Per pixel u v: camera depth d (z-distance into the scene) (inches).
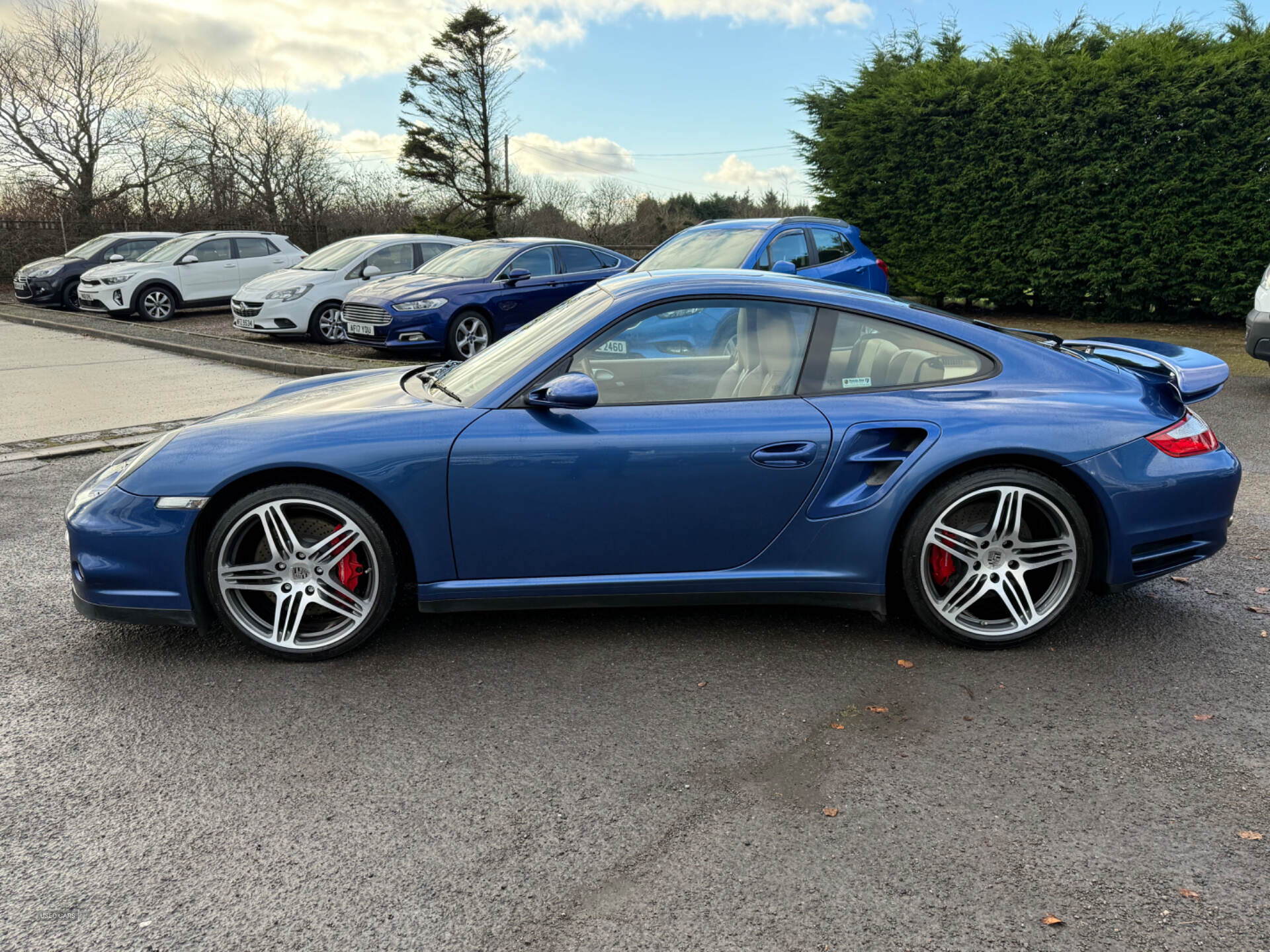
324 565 121.6
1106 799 90.0
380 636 132.3
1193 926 72.4
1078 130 545.0
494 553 121.0
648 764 97.9
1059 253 567.2
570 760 98.9
